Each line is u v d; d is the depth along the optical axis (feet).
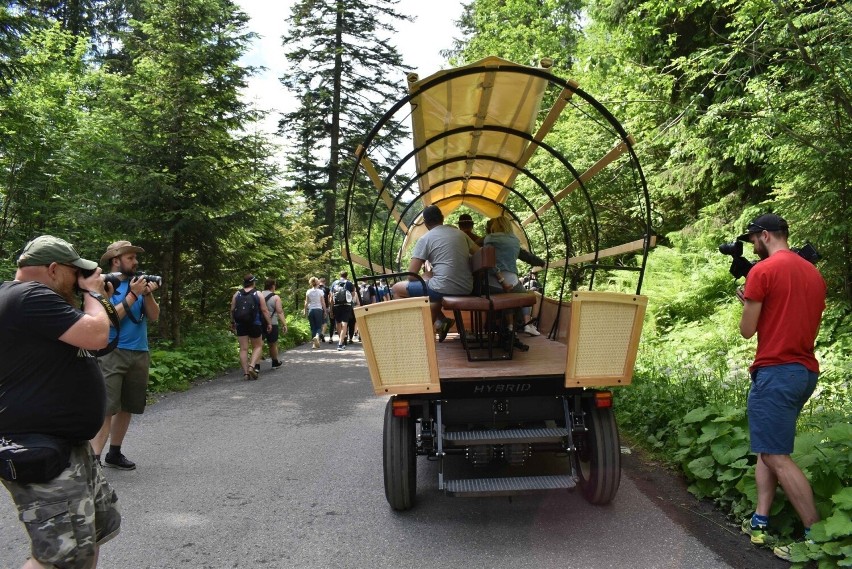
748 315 12.85
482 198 31.24
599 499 15.35
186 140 42.93
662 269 42.73
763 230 13.53
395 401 14.79
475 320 21.44
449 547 13.47
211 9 45.16
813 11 27.25
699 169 43.96
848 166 25.90
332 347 56.90
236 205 45.83
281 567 12.64
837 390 21.40
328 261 90.63
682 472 17.75
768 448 12.46
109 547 13.57
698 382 23.15
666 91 36.96
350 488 17.34
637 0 43.29
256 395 31.40
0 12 36.76
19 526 14.78
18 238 48.03
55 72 51.29
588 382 14.67
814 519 12.15
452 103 18.25
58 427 9.23
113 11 84.69
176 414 26.89
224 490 17.17
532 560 12.70
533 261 24.47
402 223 30.19
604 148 52.03
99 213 41.52
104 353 10.44
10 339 9.12
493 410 15.01
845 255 27.09
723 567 12.11
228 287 53.11
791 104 27.43
